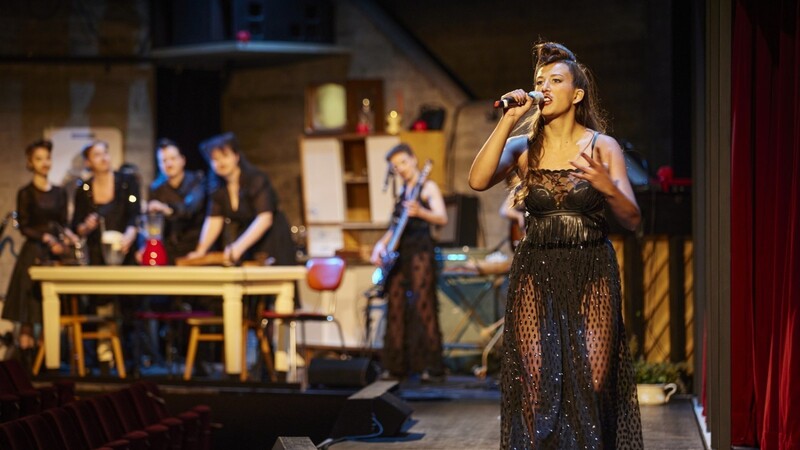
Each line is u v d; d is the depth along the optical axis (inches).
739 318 231.6
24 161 512.7
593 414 171.3
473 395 334.6
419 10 530.0
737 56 229.8
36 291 396.8
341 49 517.7
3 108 510.9
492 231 479.5
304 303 453.1
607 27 484.1
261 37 508.1
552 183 173.9
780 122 212.4
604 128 181.8
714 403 223.3
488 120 486.3
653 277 333.1
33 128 515.2
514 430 175.8
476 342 415.2
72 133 518.0
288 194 538.6
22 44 515.5
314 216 500.1
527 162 176.9
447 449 242.1
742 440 232.1
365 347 399.9
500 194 478.3
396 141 479.5
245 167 378.6
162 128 534.6
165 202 417.4
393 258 365.4
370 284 445.7
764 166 224.5
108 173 410.6
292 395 337.1
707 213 248.1
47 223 402.3
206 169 546.0
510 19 509.7
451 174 494.9
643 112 474.3
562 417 173.0
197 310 403.9
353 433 257.8
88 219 399.5
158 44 527.2
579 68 176.1
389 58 510.3
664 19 468.8
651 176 465.1
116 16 523.8
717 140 223.8
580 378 171.9
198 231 419.8
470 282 417.7
